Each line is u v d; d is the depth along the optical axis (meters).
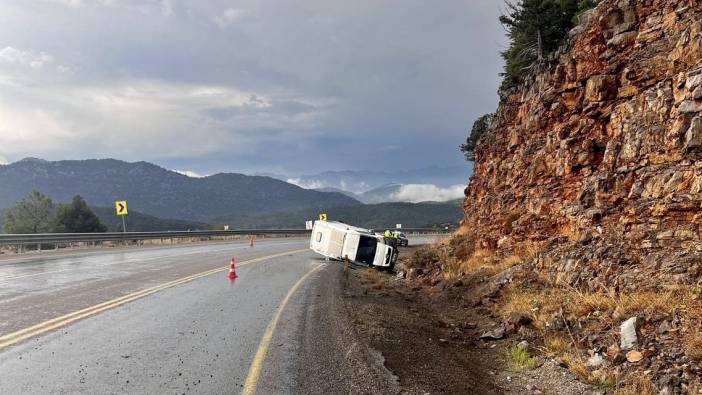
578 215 10.79
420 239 58.53
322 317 10.44
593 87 11.55
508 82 26.69
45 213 61.59
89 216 64.75
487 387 6.45
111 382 6.04
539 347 7.80
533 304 9.58
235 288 14.61
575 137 11.88
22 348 7.46
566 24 21.84
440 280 16.70
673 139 8.80
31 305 10.80
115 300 11.67
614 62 11.32
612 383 5.88
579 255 9.73
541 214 12.56
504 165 17.16
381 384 6.10
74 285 13.89
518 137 16.19
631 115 10.28
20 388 5.76
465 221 23.78
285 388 5.97
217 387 5.96
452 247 20.34
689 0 9.49
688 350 5.77
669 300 6.89
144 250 28.84
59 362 6.81
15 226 59.44
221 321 9.80
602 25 11.81
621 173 10.02
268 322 9.83
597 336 7.25
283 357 7.32
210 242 41.59
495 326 9.64
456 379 6.59
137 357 7.15
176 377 6.30
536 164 13.62
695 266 7.23
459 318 11.09
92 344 7.79
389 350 7.64
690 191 8.16
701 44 8.73
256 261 24.31
